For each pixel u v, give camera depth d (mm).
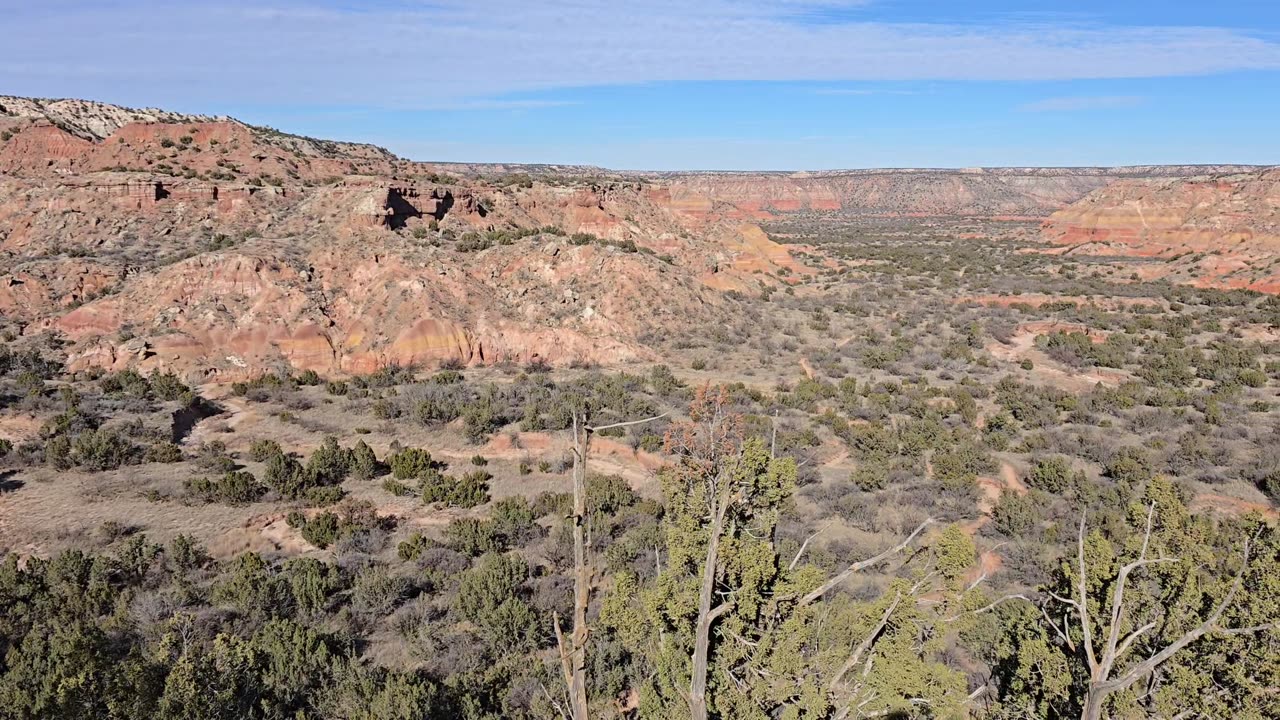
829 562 27297
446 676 21734
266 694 19000
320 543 30984
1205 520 21922
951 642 22656
